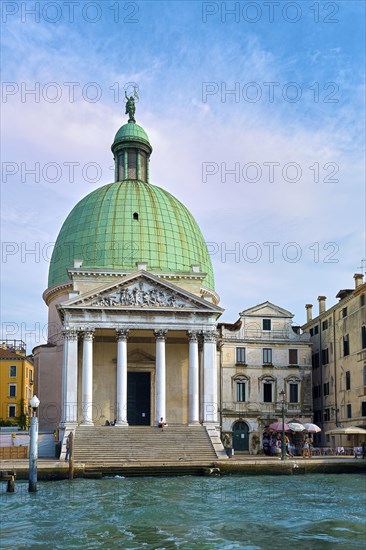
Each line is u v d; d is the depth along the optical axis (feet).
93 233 258.37
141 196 266.57
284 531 90.74
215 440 203.82
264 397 260.21
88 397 212.84
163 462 171.63
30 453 135.74
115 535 87.97
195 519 100.12
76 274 241.55
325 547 80.53
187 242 266.57
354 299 239.09
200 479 160.76
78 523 96.73
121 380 215.31
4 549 79.66
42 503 116.88
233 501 119.55
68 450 184.85
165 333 219.61
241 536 87.35
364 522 97.45
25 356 385.50
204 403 216.74
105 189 273.54
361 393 229.86
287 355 264.93
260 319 266.36
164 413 215.51
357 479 158.71
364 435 226.38
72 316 217.15
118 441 195.31
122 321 218.38
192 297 221.66
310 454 207.10
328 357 261.85
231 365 259.60
